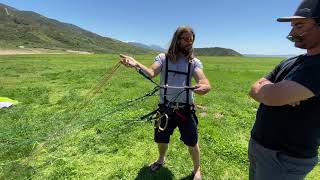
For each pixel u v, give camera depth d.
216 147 2.84
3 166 2.41
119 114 3.77
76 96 5.01
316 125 1.06
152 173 2.30
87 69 10.16
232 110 4.31
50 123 3.46
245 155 2.71
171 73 1.91
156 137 2.14
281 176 1.15
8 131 3.13
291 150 1.11
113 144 2.85
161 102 1.98
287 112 1.08
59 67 11.13
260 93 1.07
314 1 1.00
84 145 2.81
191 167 2.41
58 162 2.49
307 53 1.08
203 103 4.67
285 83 1.01
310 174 2.41
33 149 2.72
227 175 2.36
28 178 2.25
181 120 1.97
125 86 6.20
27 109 4.16
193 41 1.89
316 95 0.99
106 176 2.30
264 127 1.17
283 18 1.06
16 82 6.90
